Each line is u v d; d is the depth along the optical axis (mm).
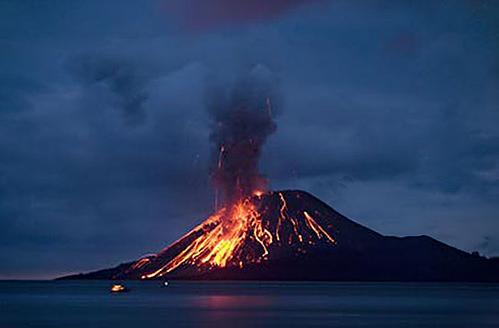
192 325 102250
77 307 147125
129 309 140000
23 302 170625
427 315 123938
